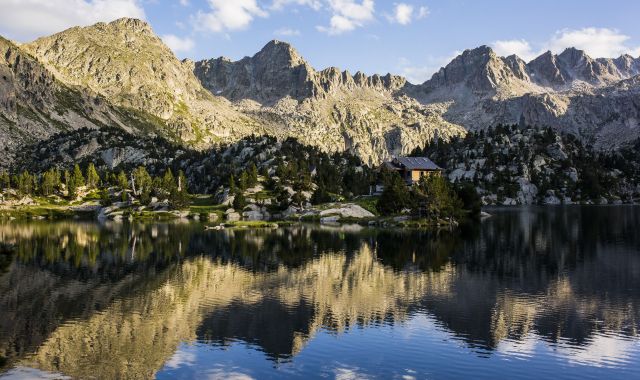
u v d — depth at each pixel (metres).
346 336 50.69
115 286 72.94
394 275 78.69
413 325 53.81
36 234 141.12
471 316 56.66
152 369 43.12
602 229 141.62
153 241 123.31
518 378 40.97
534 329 52.16
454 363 43.84
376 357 45.25
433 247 107.62
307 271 82.62
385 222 159.62
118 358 45.69
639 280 73.62
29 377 41.81
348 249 106.25
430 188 152.75
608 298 63.72
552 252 99.56
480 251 101.50
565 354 45.66
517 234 130.12
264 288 70.81
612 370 42.34
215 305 62.34
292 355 45.88
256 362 44.44
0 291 70.00
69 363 44.75
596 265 85.56
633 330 51.72
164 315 58.25
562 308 59.47
